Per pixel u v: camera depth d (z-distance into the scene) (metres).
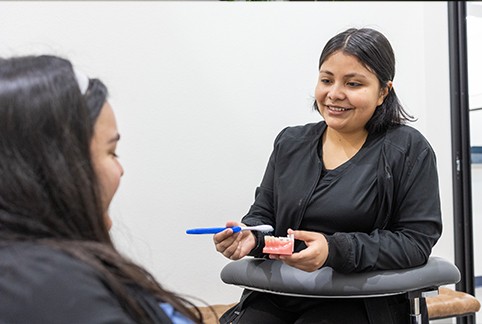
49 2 1.68
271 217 1.16
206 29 1.88
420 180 1.00
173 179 1.83
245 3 1.94
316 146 1.10
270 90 1.98
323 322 0.99
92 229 0.57
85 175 0.56
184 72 1.85
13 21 1.65
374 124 1.05
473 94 2.08
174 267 1.83
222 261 1.90
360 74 1.01
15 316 0.50
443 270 1.01
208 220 1.88
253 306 1.08
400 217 1.02
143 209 1.79
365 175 1.02
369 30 1.04
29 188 0.54
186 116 1.85
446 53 2.18
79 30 1.72
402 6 2.25
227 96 1.91
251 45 1.95
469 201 2.12
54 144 0.55
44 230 0.54
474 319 1.88
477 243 2.09
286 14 2.01
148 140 1.80
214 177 1.89
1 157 0.54
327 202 1.03
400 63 2.24
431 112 2.26
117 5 1.76
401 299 1.04
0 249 0.53
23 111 0.54
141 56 1.79
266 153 1.97
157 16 1.81
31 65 0.58
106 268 0.53
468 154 2.11
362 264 0.94
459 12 2.14
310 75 2.05
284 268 1.01
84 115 0.57
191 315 0.60
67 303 0.49
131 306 0.52
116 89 1.76
